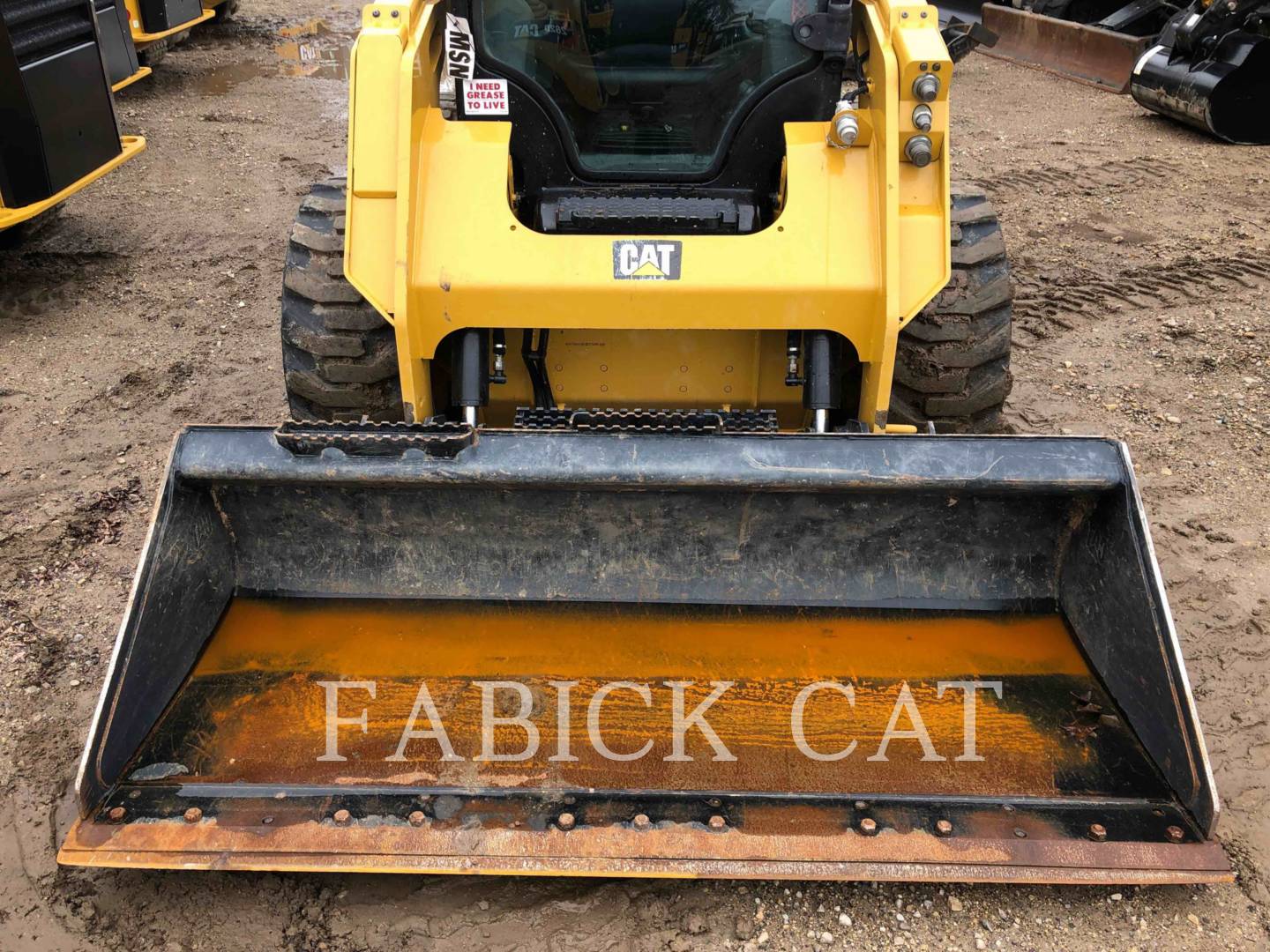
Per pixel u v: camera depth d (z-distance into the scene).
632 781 2.42
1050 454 2.61
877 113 3.03
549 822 2.26
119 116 9.03
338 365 3.30
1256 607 3.46
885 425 3.02
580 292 2.94
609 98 3.30
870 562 2.89
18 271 6.10
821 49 3.19
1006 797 2.36
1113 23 10.45
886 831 2.23
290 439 2.61
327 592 2.95
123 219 6.84
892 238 2.88
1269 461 4.30
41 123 5.50
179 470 2.65
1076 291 5.85
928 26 2.98
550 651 2.79
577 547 2.90
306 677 2.71
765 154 3.37
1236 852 2.58
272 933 2.35
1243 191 7.39
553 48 3.23
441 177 3.03
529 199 3.42
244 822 2.25
